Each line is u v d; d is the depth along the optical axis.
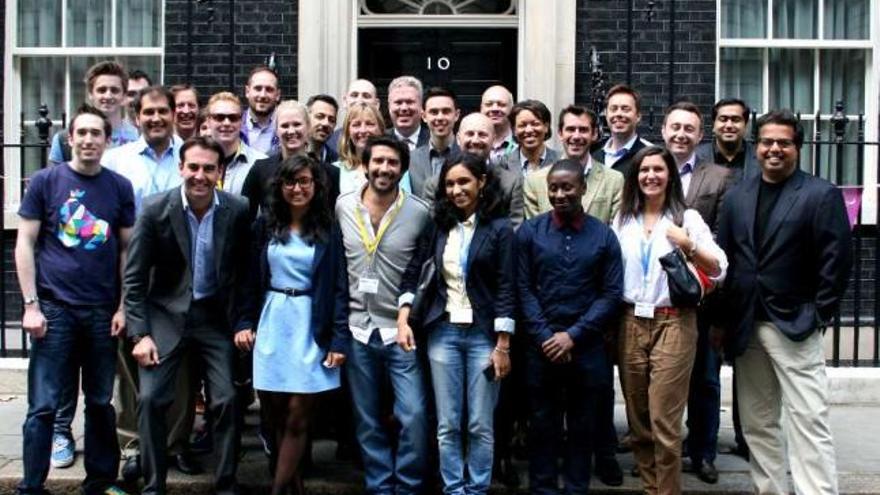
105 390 5.96
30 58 9.63
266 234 5.85
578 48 9.23
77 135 5.81
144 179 6.30
